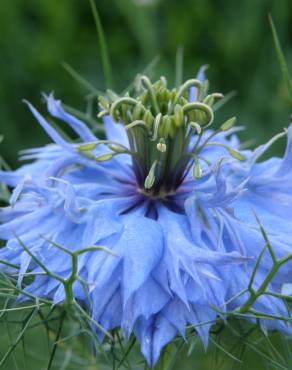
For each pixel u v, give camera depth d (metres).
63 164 0.17
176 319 0.15
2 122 0.27
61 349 0.20
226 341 0.17
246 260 0.15
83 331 0.15
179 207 0.17
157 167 0.17
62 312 0.16
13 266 0.16
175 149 0.17
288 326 0.16
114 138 0.18
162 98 0.17
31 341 0.22
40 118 0.17
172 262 0.16
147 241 0.16
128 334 0.15
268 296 0.16
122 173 0.18
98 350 0.15
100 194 0.17
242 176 0.17
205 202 0.16
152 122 0.17
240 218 0.17
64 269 0.16
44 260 0.16
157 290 0.16
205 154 0.18
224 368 0.18
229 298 0.16
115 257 0.16
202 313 0.15
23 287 0.17
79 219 0.16
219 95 0.17
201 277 0.16
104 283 0.15
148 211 0.17
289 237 0.16
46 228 0.16
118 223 0.16
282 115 0.27
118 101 0.17
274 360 0.16
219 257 0.15
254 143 0.26
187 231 0.16
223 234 0.16
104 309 0.16
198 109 0.17
